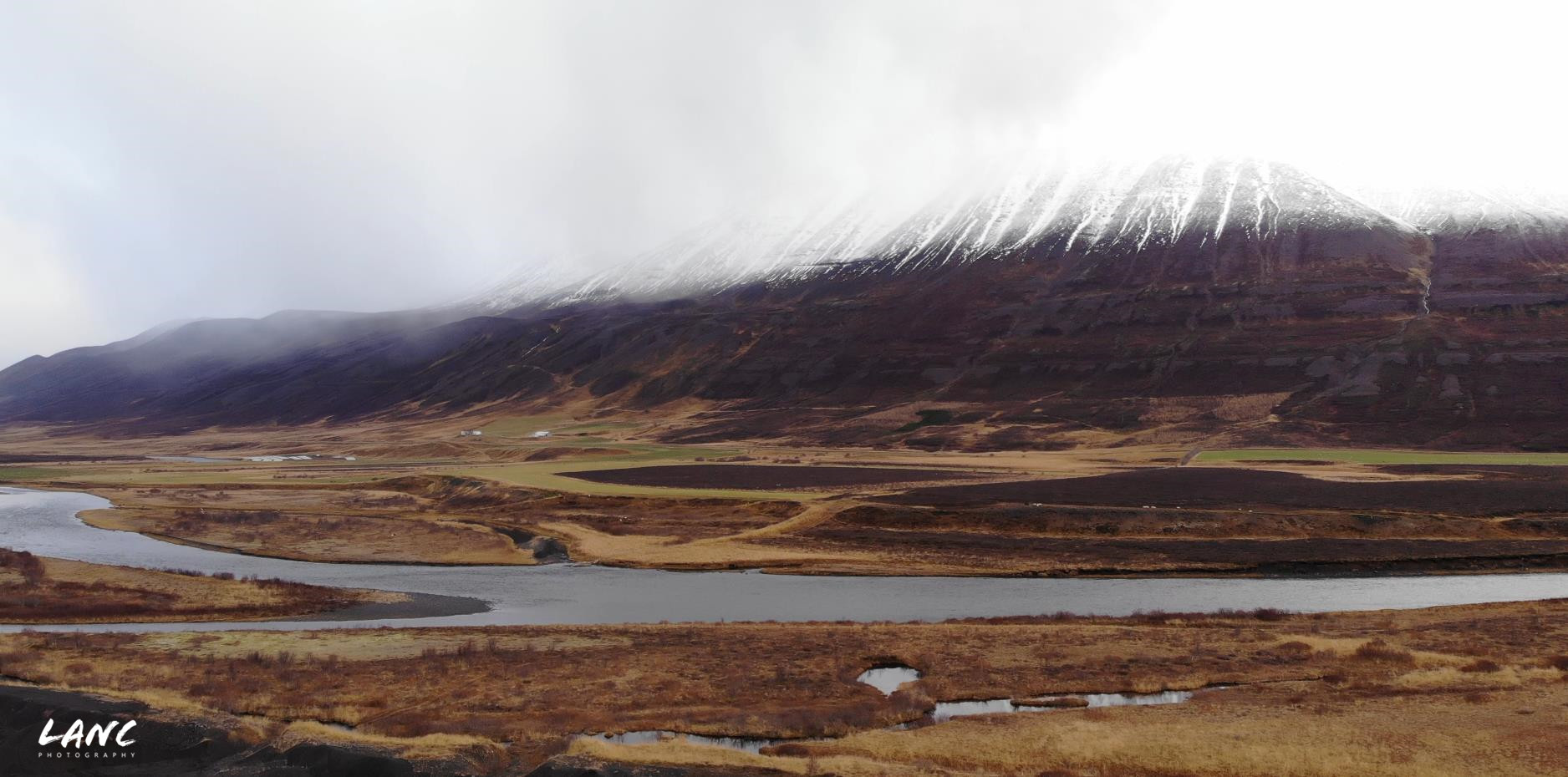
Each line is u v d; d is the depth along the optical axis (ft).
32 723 120.06
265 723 122.72
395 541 320.70
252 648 167.84
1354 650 153.69
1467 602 212.23
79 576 240.12
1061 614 194.18
